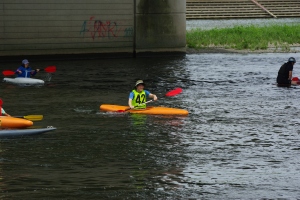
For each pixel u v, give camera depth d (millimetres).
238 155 25266
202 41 76438
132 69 55531
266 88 44438
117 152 25531
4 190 20500
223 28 89312
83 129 29906
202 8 114750
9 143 26969
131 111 34438
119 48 66312
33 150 25766
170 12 67375
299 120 32625
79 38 64125
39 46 62312
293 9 120500
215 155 25234
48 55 62969
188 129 30141
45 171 22734
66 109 35406
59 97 39906
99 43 65188
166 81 47969
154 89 44000
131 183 21391
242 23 103625
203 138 28266
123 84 46219
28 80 46594
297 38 78688
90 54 65000
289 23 102188
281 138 28406
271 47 73812
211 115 33906
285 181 21812
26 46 61688
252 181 21781
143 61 62406
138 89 34594
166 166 23562
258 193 20500
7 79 47719
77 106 36500
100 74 52031
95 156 24875
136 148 26219
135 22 66438
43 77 50219
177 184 21359
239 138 28312
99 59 64750
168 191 20625
